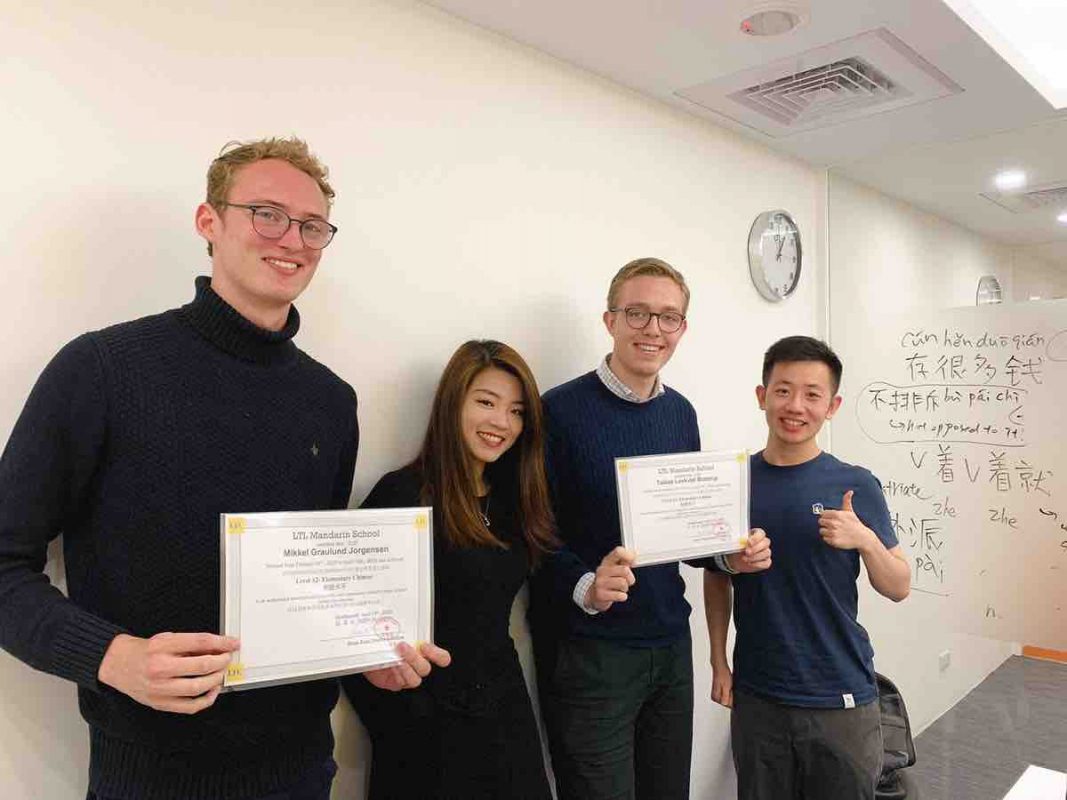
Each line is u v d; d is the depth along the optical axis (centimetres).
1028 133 238
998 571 224
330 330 149
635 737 183
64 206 116
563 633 173
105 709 99
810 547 168
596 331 207
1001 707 222
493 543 149
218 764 102
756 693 173
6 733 111
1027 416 220
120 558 98
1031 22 204
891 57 194
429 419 163
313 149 146
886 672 253
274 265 110
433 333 167
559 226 196
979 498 229
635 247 218
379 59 156
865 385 261
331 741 122
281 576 102
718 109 232
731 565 170
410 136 162
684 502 156
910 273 254
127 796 99
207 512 102
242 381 109
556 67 195
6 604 90
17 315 111
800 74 208
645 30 179
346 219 151
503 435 152
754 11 170
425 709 139
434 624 143
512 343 185
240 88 135
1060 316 217
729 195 252
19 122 111
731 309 254
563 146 197
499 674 148
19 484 93
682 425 185
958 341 238
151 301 125
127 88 122
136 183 123
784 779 170
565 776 172
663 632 176
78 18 116
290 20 142
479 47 176
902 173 262
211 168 112
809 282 288
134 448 98
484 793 140
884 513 173
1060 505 213
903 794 209
